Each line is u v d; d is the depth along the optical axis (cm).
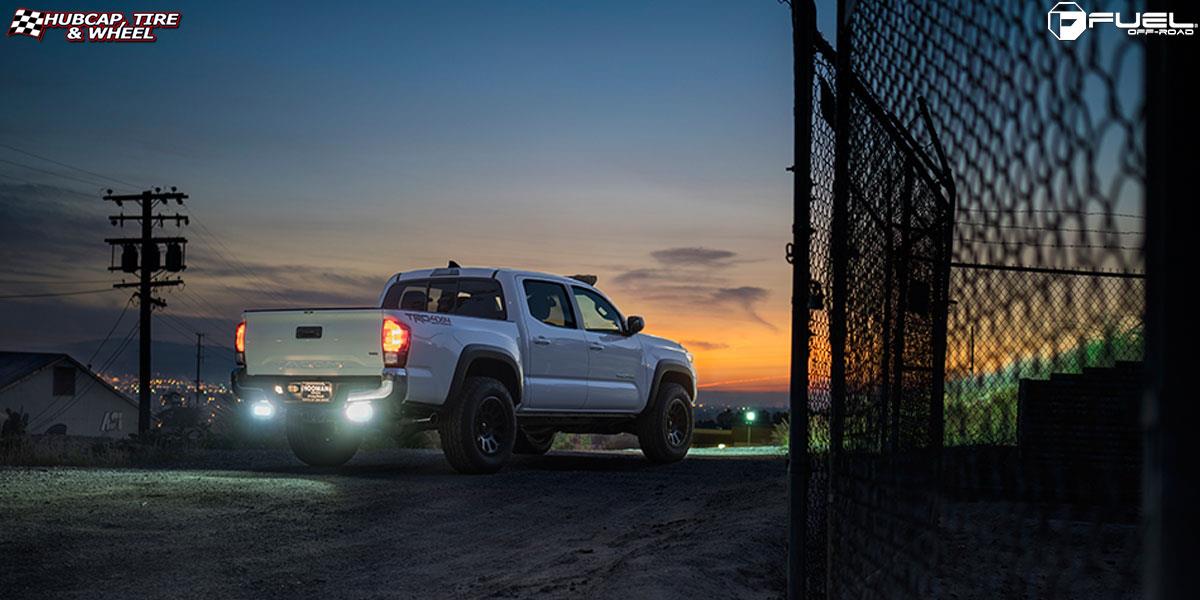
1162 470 102
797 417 434
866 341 344
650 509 959
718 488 1058
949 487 210
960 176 197
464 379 1186
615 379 1360
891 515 289
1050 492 173
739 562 669
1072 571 321
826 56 445
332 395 1137
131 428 6125
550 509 962
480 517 924
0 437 1552
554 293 1341
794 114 442
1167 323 102
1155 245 104
